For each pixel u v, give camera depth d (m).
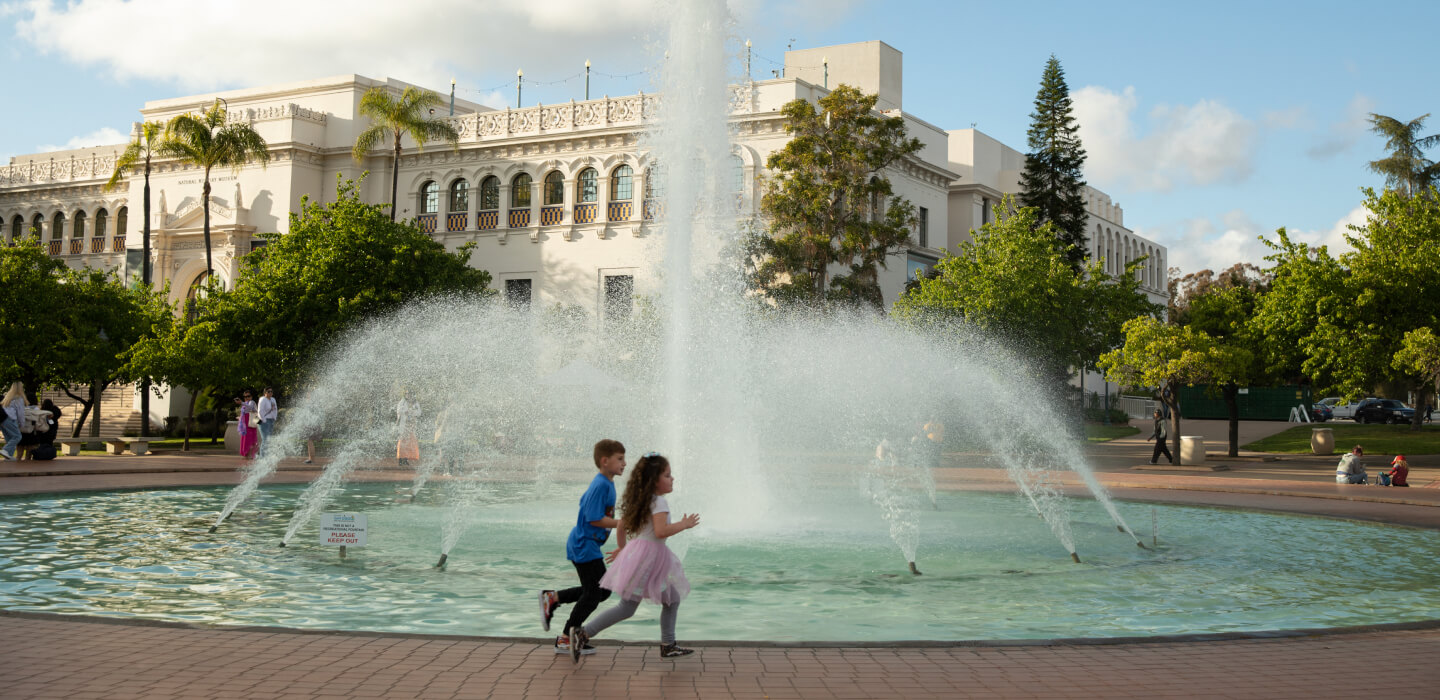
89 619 8.28
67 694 6.18
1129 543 14.62
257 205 56.59
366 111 49.44
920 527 15.95
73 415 52.62
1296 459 35.94
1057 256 40.91
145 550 12.93
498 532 14.88
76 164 64.81
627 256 51.00
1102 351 42.56
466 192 54.97
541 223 53.03
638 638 8.50
